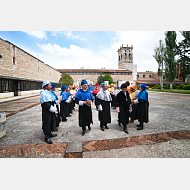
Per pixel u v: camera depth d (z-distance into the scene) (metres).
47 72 30.03
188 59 33.19
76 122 5.09
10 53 15.38
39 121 5.21
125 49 65.19
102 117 3.99
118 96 3.90
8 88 15.06
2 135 3.51
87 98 3.69
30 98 14.80
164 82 49.06
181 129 4.02
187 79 46.19
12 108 8.25
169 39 25.97
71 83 37.47
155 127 4.26
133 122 4.99
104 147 2.90
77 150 2.76
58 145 3.01
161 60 30.00
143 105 3.99
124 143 3.09
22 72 18.25
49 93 3.30
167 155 2.56
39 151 2.75
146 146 2.93
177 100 11.96
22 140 3.31
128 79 57.44
